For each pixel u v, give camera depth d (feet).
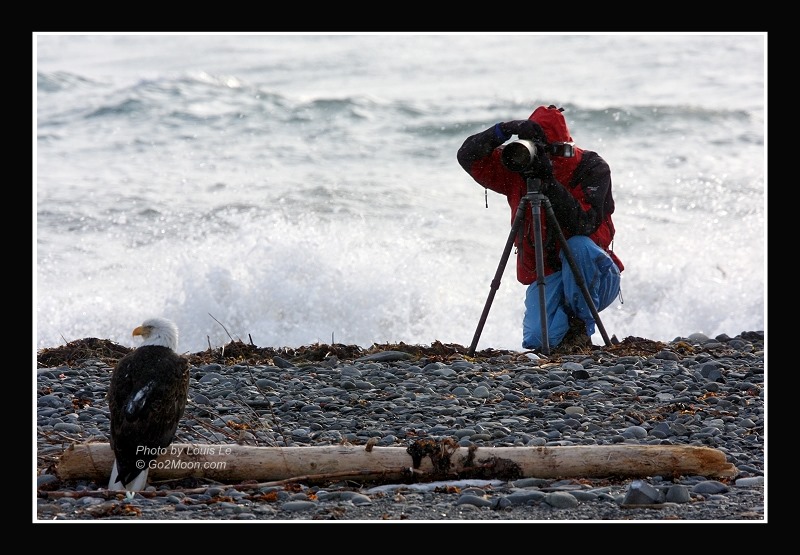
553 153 121.70
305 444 87.92
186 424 92.43
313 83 323.37
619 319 172.04
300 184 234.99
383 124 284.00
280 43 351.46
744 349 132.36
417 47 349.41
